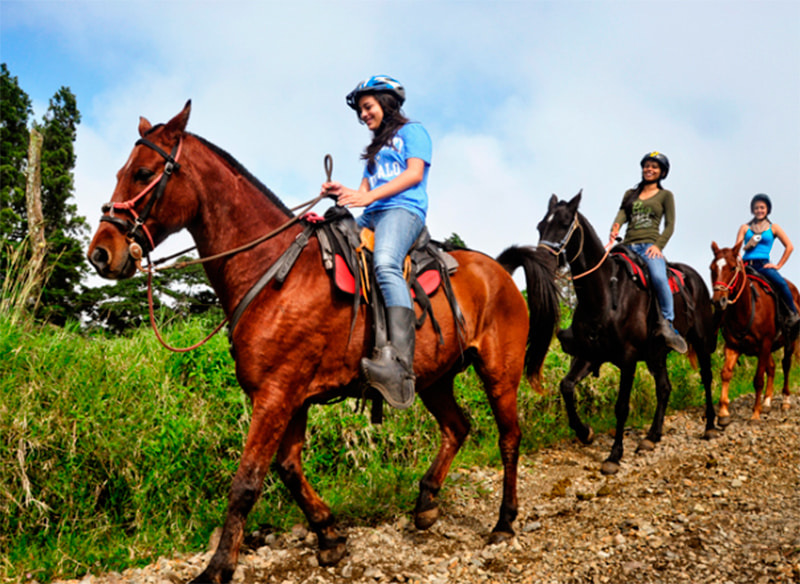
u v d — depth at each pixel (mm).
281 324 2900
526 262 4293
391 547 3502
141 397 4039
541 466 5445
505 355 3779
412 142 3320
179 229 2938
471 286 3668
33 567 3102
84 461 3562
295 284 2982
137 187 2781
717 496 4176
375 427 4867
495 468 5289
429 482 3703
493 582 3037
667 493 4344
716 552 3180
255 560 3273
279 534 3715
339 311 3057
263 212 3115
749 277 7582
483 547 3531
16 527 3365
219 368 4430
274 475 4156
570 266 5555
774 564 2969
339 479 4578
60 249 13484
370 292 3125
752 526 3527
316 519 3217
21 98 23312
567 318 7871
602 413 7098
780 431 6039
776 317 7516
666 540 3383
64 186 21906
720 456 5305
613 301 5543
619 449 5328
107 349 4359
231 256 3012
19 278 4621
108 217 2736
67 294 12359
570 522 3846
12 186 20875
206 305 9164
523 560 3285
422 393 3883
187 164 2914
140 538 3482
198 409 4156
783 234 7742
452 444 3852
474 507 4340
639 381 7535
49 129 23516
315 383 3064
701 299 6812
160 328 5090
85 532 3441
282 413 2898
